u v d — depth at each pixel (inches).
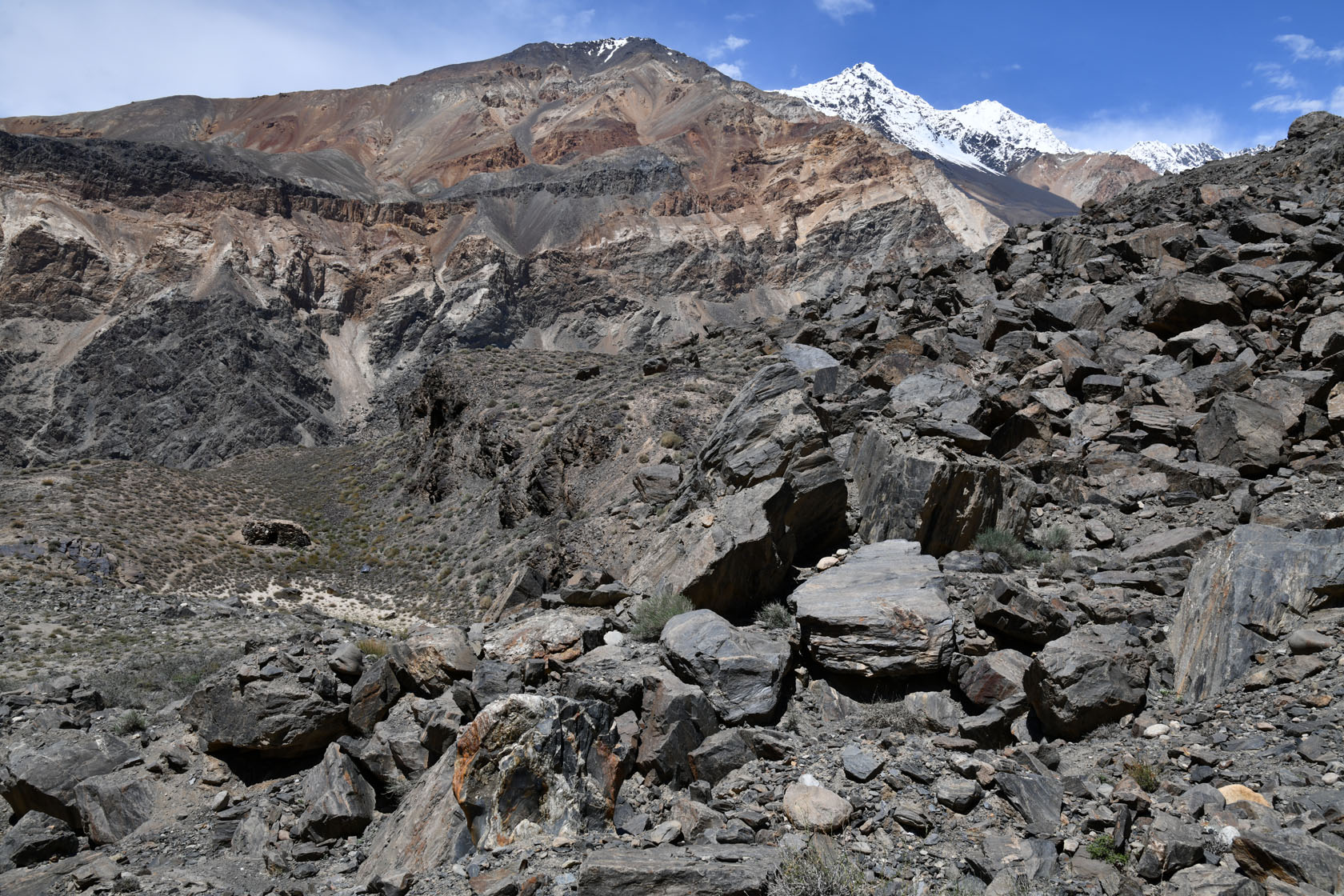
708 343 2285.9
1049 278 1471.5
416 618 1956.2
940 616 486.3
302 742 528.7
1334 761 347.9
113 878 455.8
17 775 556.4
